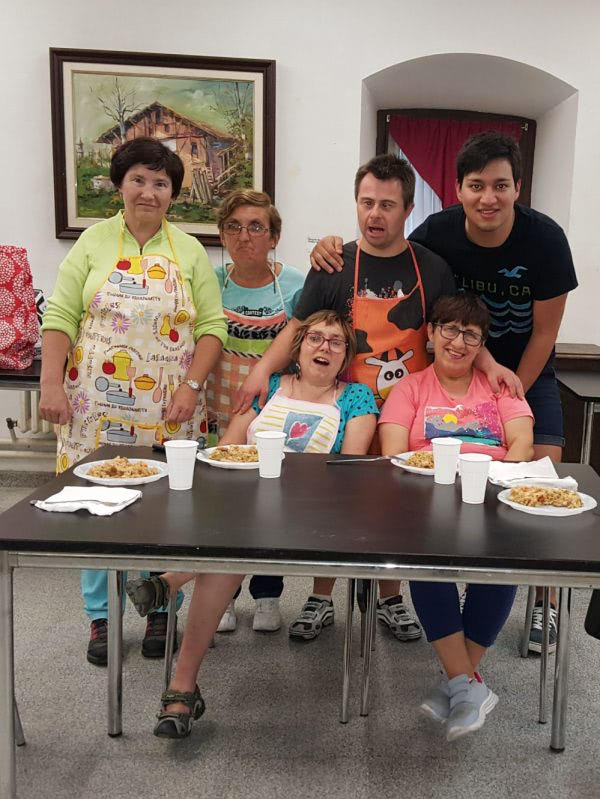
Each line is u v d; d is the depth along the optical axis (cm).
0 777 137
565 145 415
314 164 395
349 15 383
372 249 229
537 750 183
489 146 211
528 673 223
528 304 237
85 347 220
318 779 169
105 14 376
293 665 225
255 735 187
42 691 207
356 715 197
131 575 285
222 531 135
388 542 130
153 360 220
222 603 178
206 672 220
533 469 174
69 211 387
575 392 298
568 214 411
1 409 412
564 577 127
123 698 204
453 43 386
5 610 133
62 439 227
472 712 164
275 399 225
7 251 295
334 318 219
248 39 382
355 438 216
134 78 377
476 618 185
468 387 220
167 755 178
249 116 384
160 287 219
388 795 164
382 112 445
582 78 394
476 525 141
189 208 390
